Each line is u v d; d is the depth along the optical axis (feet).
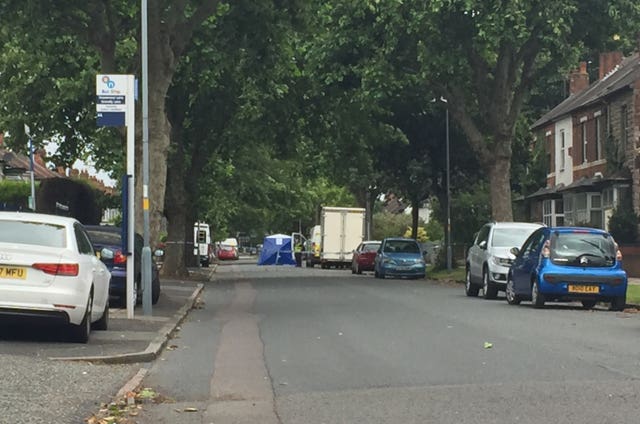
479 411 26.27
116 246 62.54
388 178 140.26
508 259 71.97
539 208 154.10
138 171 66.54
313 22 89.20
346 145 125.29
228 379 32.86
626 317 55.52
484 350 39.65
